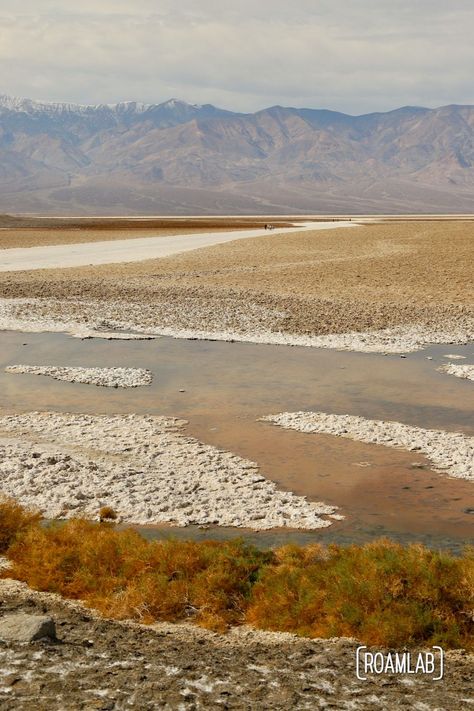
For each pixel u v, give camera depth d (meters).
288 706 7.03
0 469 14.97
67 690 7.10
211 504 13.67
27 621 8.46
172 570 10.60
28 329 33.16
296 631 9.35
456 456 16.64
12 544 11.79
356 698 7.32
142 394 22.22
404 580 9.85
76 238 91.62
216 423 19.20
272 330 33.50
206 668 7.87
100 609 9.80
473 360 27.70
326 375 24.89
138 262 62.47
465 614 9.41
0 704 6.75
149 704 6.92
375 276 53.09
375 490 14.70
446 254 66.38
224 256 67.12
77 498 13.79
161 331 33.25
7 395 21.69
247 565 10.66
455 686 7.78
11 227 121.12
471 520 13.27
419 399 21.83
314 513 13.38
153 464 15.82
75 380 23.75
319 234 92.69
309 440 17.86
